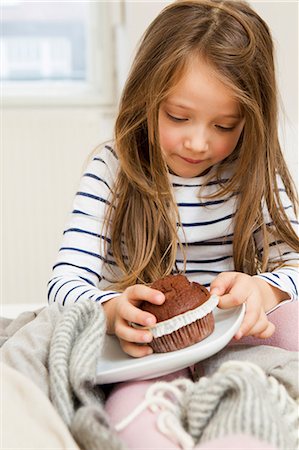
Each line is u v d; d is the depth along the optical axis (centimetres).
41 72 262
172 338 82
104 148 126
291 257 118
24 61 262
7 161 243
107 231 118
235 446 64
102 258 116
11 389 69
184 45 105
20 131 241
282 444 64
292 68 206
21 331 85
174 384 76
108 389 85
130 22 212
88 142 243
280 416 68
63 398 73
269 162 117
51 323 87
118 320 86
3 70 262
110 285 120
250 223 118
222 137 108
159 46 111
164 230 118
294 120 207
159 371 80
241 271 121
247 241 119
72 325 82
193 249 123
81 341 79
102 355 86
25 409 68
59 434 66
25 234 248
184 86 104
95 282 114
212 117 105
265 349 88
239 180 118
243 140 114
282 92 206
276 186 119
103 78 256
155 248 119
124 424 72
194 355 80
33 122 241
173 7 115
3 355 81
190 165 112
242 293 92
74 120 243
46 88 260
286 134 175
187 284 86
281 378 80
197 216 121
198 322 82
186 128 106
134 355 83
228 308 93
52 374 75
